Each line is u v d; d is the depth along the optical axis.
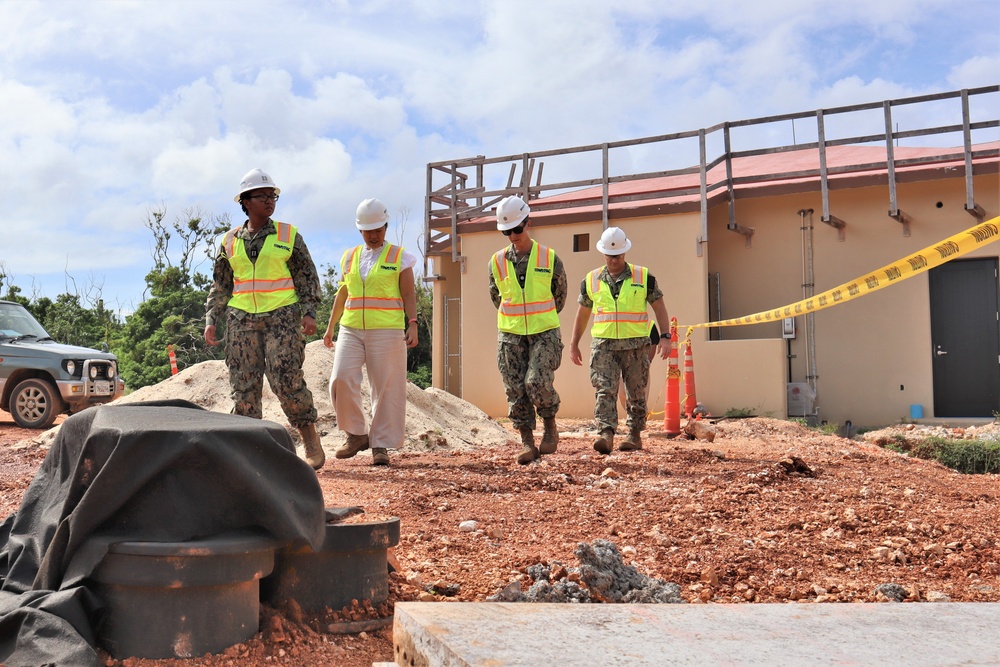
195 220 35.97
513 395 7.57
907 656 2.16
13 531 3.14
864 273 14.70
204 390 9.56
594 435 11.05
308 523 2.89
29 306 29.34
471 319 16.69
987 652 2.20
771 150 14.73
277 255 6.63
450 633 2.26
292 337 6.64
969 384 14.27
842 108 14.20
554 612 2.50
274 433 2.92
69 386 13.03
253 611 2.84
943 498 6.14
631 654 2.13
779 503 5.68
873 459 8.31
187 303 28.27
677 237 15.06
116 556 2.66
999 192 13.92
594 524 5.02
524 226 7.47
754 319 11.04
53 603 2.58
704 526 4.98
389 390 7.42
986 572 4.14
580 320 8.70
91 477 2.77
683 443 9.62
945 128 13.67
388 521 3.28
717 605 2.65
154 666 2.59
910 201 14.43
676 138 15.06
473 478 6.58
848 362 14.76
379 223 7.37
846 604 2.67
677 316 14.97
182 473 2.74
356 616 3.11
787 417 14.35
